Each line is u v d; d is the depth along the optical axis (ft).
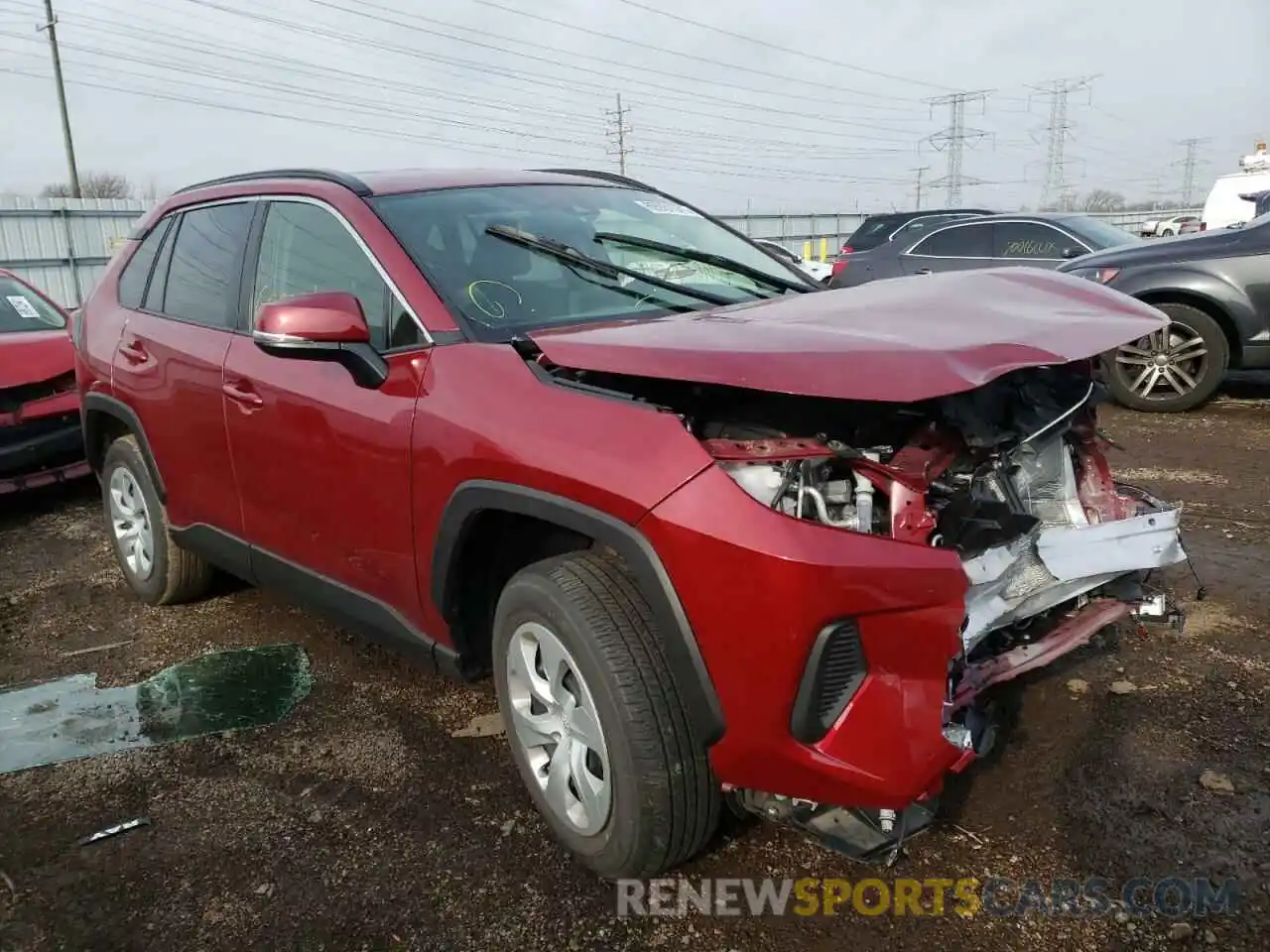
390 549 9.70
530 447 8.04
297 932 8.07
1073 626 9.20
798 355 7.19
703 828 7.87
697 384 8.02
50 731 11.50
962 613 7.07
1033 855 8.42
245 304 11.95
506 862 8.77
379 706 11.64
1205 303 24.04
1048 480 9.68
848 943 7.63
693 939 7.75
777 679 6.91
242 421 11.40
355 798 9.84
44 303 23.53
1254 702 10.52
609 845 8.00
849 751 6.98
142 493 14.29
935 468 7.79
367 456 9.66
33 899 8.62
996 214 37.29
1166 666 11.36
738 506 6.98
